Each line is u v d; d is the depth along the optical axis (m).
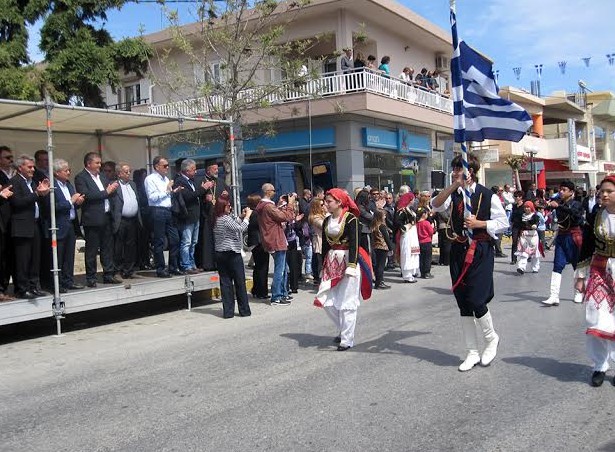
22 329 9.46
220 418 5.13
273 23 18.56
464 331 6.28
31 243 8.54
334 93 20.72
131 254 10.45
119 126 11.30
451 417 4.90
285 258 11.10
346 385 5.86
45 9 16.03
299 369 6.52
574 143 39.72
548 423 4.70
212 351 7.55
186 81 15.31
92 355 7.61
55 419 5.32
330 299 7.33
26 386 6.38
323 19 22.84
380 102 20.98
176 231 10.62
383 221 12.45
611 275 5.53
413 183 26.03
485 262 6.12
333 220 7.33
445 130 27.41
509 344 7.24
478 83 7.71
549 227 20.84
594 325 5.49
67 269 9.13
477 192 6.13
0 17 15.03
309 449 4.40
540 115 42.47
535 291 11.36
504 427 4.65
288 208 11.96
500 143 34.81
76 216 10.08
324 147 21.78
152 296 9.88
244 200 17.50
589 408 5.01
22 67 15.30
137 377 6.52
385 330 8.34
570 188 9.75
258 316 9.87
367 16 23.61
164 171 10.48
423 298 11.09
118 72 17.33
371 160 23.11
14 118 9.92
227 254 9.73
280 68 14.61
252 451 4.41
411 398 5.39
